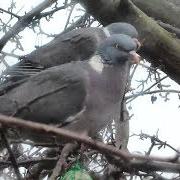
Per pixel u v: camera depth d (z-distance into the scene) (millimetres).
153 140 10430
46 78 10477
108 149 6129
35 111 10242
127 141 11773
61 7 13281
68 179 9062
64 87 10375
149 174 9125
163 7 14500
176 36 13938
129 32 12453
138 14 12906
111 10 12789
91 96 10336
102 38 12977
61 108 10305
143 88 13266
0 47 12242
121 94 10773
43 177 12328
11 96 10383
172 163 6441
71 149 9297
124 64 10820
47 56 13016
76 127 10422
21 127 5926
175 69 13070
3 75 11695
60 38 13484
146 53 13125
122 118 11844
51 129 5984
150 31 12922
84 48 13172
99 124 10547
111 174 9812
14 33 12523
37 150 12078
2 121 5812
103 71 10609
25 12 13234
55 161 10992
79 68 10609
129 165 7117
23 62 12289
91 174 10797
